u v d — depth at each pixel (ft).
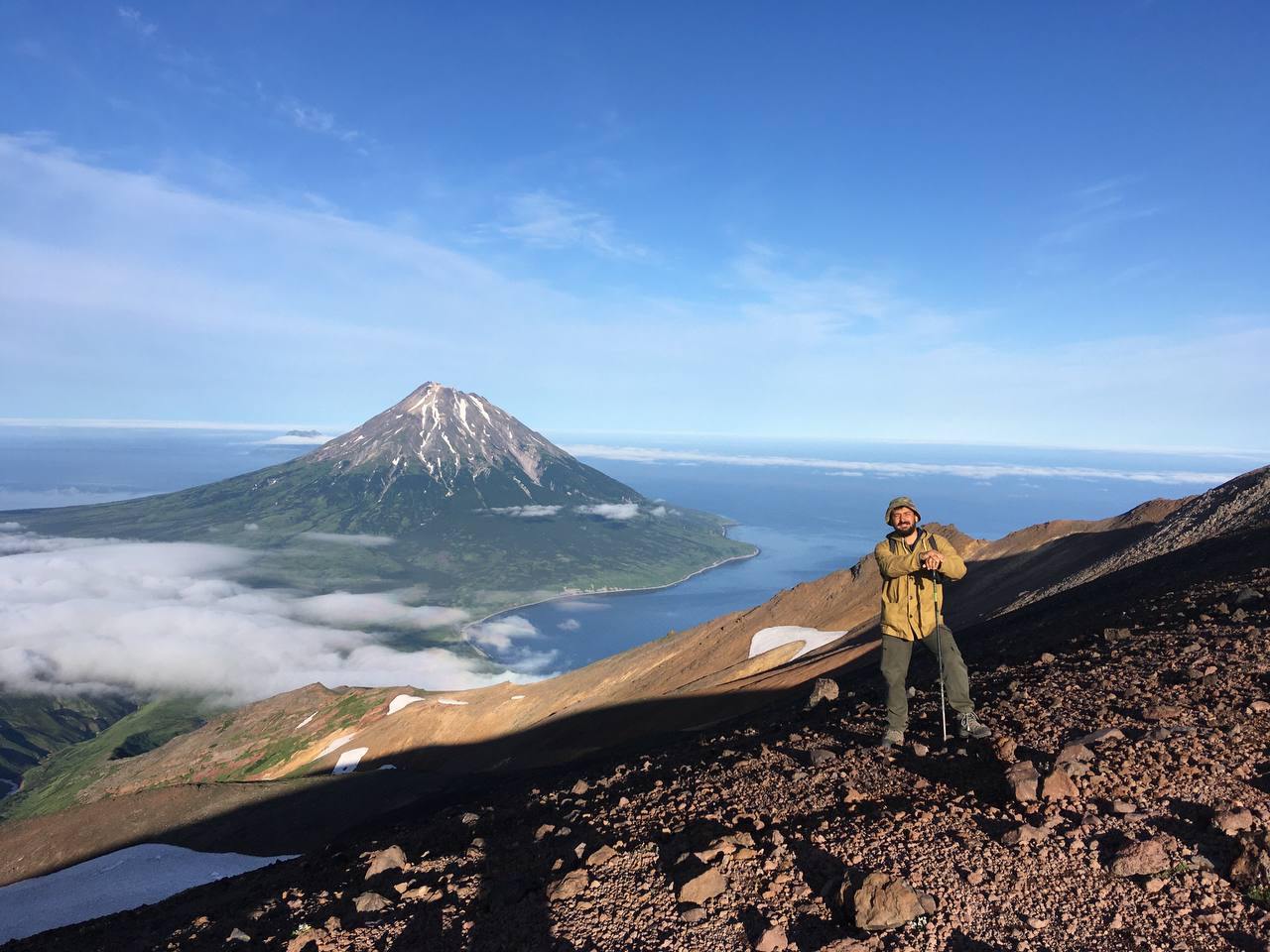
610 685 260.21
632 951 15.10
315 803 239.30
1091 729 22.38
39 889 213.46
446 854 25.64
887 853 16.88
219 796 265.54
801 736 29.86
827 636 198.80
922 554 23.63
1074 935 12.87
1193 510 113.29
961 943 13.14
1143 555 111.04
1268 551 51.26
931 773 21.83
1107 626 42.29
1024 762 19.31
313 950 18.07
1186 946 11.94
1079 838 15.74
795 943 14.14
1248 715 20.43
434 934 17.83
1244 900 12.66
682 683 215.72
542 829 25.14
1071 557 154.71
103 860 227.40
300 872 32.42
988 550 194.29
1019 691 28.53
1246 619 31.76
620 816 24.82
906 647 24.76
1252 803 15.76
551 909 17.71
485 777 199.72
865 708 33.32
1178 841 14.89
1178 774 17.85
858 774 23.04
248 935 20.94
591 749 176.45
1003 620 98.32
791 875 16.85
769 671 172.04
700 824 21.48
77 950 27.66
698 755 34.53
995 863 15.56
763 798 22.81
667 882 17.93
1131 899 13.47
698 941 14.94
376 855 25.79
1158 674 26.50
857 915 14.14
